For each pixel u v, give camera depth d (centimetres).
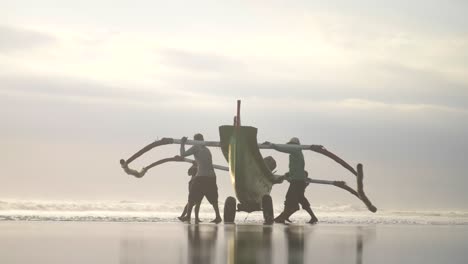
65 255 994
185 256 989
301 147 2255
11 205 4369
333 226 2094
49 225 1856
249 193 2180
